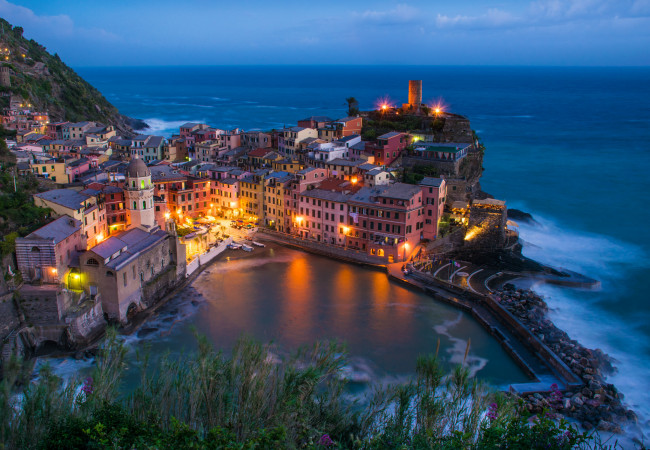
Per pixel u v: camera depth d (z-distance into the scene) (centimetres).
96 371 4866
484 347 9506
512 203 18925
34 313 9044
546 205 18700
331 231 14838
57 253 9681
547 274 12594
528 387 8038
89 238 11881
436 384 4803
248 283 12350
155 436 3947
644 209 18138
